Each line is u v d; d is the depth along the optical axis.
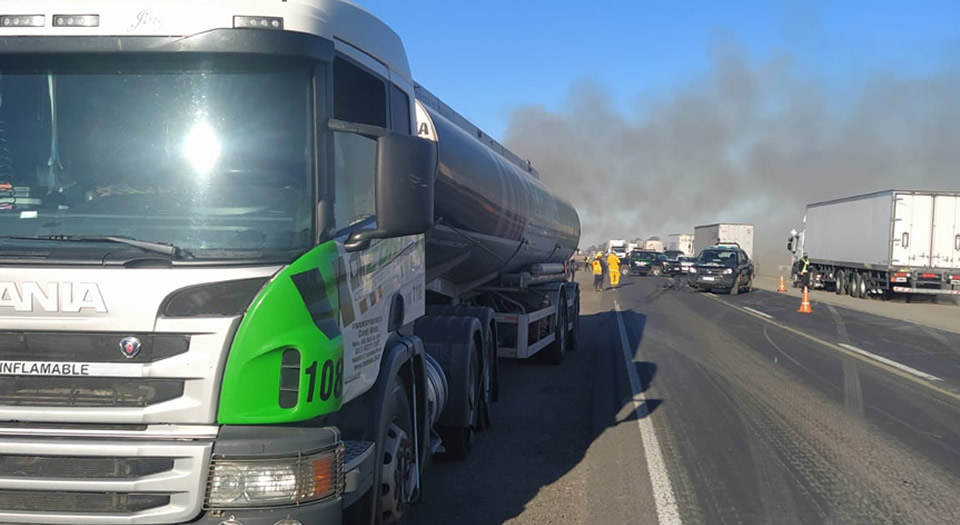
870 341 15.14
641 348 14.08
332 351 3.21
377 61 4.27
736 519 5.20
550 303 11.62
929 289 27.42
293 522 2.99
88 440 2.95
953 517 5.26
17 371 2.97
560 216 13.05
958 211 27.44
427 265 6.93
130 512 2.95
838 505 5.48
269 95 3.31
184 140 3.28
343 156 3.70
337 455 3.15
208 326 2.95
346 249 3.48
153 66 3.30
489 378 7.82
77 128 3.29
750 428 7.79
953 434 7.57
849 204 31.88
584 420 8.19
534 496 5.70
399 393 4.47
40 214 3.24
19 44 3.27
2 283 2.97
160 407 2.95
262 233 3.25
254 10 3.27
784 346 14.30
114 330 2.95
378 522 3.95
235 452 2.95
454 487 5.91
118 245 3.11
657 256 50.81
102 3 3.25
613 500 5.60
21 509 3.01
